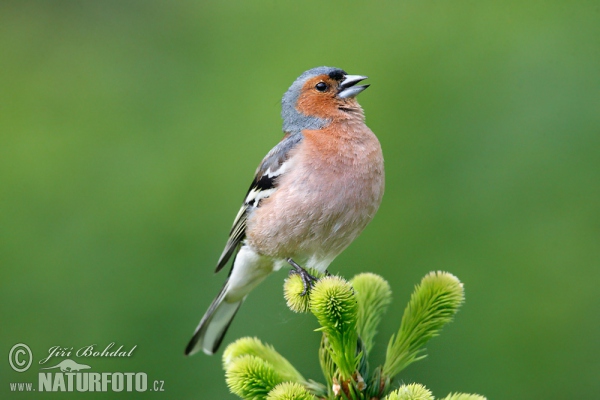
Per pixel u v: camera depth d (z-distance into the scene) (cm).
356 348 507
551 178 997
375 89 1103
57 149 1117
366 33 1164
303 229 762
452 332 941
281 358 543
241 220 816
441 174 1029
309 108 823
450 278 516
